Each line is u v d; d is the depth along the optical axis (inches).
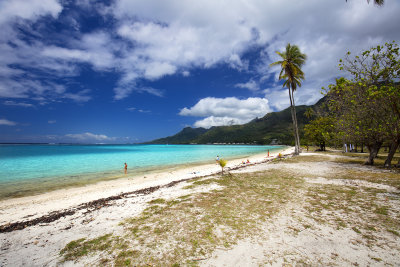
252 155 1945.1
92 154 2231.8
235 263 157.2
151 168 1011.3
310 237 196.4
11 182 660.7
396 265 148.0
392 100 565.6
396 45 552.4
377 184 406.0
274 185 427.5
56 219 290.2
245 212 269.4
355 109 659.4
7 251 195.6
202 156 1900.8
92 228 243.8
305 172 592.4
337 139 789.9
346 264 151.7
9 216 342.3
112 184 617.9
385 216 242.2
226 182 471.8
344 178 480.7
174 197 365.1
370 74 607.5
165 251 178.5
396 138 596.7
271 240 192.4
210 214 265.0
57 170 949.2
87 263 165.8
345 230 209.0
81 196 474.0
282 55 1258.0
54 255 183.2
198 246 185.3
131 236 212.5
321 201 307.6
